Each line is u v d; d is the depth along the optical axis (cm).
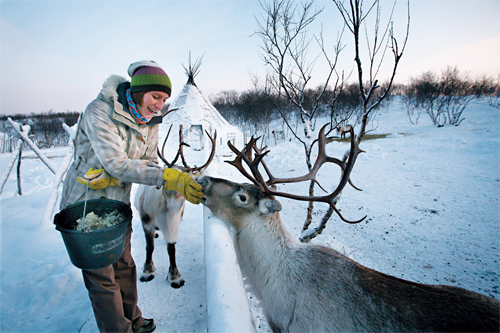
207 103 1848
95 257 154
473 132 1337
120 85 191
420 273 296
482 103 2775
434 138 1205
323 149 210
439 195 536
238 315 136
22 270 314
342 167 203
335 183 670
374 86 271
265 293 188
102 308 175
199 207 557
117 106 182
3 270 312
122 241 171
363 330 144
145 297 277
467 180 614
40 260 334
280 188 669
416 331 134
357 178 708
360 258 332
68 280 283
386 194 566
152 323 230
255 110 2369
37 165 1170
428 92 2802
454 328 128
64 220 173
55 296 266
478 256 323
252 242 199
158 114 230
